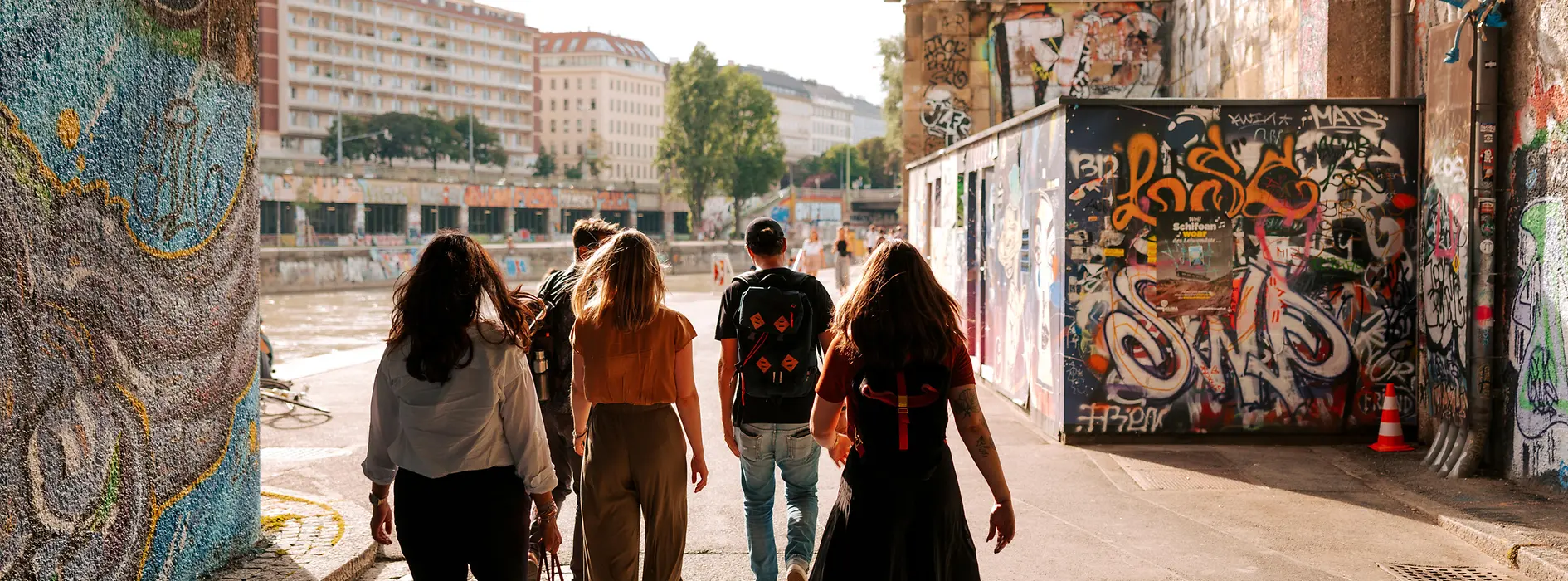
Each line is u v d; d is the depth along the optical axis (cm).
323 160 11419
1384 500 688
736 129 9594
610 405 433
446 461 349
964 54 1848
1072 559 566
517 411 358
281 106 11988
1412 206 839
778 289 472
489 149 12812
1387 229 841
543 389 498
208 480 496
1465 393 748
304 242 7262
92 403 389
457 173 9125
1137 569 550
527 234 9562
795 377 470
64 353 370
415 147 11775
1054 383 880
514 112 15238
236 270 528
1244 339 849
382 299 4425
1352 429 851
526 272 6359
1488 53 722
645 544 437
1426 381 826
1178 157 838
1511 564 555
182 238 465
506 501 358
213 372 500
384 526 375
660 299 437
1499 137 724
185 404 470
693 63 9425
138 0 423
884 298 360
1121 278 846
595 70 16812
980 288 1224
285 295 4628
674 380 436
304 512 627
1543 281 675
